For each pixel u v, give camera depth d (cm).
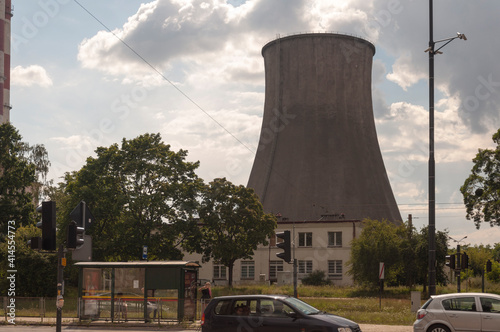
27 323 2519
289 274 6303
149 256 4866
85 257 1648
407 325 2347
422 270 4984
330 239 6625
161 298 2425
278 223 6812
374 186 7844
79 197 4509
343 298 4309
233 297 1566
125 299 2469
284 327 1472
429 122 2308
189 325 2358
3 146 5125
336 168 7731
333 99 7888
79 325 2436
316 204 7638
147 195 4659
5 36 8600
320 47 7919
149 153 4791
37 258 3953
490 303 1647
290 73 7994
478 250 7581
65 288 4041
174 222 4781
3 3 8381
